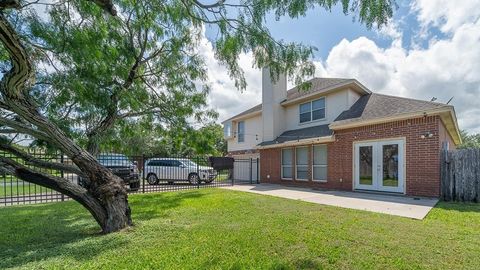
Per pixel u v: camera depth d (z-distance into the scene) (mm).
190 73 9305
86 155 4949
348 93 13539
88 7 5180
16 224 5832
